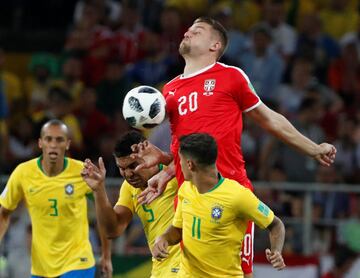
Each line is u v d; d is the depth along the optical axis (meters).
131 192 23.25
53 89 40.56
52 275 27.53
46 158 27.50
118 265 33.72
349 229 35.16
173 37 43.78
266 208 20.30
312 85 42.91
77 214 27.59
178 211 20.77
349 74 43.78
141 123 21.45
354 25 46.44
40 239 27.62
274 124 21.25
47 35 50.25
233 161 21.09
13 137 42.12
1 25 52.12
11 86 45.47
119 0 47.66
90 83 44.19
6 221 28.12
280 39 44.75
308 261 34.47
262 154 38.22
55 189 27.48
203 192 20.38
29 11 51.75
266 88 42.75
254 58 43.06
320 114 41.00
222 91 20.98
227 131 20.95
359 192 36.09
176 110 21.36
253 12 45.88
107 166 38.56
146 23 45.69
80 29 45.59
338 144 39.91
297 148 21.34
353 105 43.22
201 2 46.47
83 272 27.44
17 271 34.06
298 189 35.44
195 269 20.67
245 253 21.77
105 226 22.58
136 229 35.34
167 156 21.67
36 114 42.38
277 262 20.12
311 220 35.50
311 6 46.78
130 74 43.19
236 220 20.36
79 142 40.34
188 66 21.50
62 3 51.62
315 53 44.12
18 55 48.78
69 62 43.97
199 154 19.88
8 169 38.91
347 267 34.44
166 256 20.59
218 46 21.34
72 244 27.53
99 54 44.28
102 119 41.31
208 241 20.36
